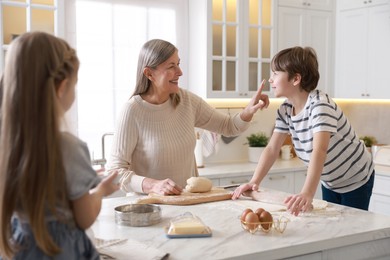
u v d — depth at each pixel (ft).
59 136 3.45
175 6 12.34
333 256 5.00
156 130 7.23
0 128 3.56
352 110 14.39
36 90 3.38
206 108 8.02
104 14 11.41
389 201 11.19
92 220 3.69
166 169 7.29
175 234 4.91
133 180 6.82
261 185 11.57
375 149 12.32
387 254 5.41
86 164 3.58
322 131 6.18
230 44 11.95
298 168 12.15
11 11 9.45
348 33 13.00
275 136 7.30
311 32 13.03
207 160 12.91
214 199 6.54
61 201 3.48
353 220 5.61
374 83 12.38
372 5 12.30
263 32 12.35
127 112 7.17
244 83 12.12
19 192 3.40
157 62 7.03
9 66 3.47
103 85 11.50
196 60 12.15
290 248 4.64
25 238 3.53
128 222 5.37
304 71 6.50
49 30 9.80
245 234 5.02
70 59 3.64
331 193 7.88
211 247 4.59
